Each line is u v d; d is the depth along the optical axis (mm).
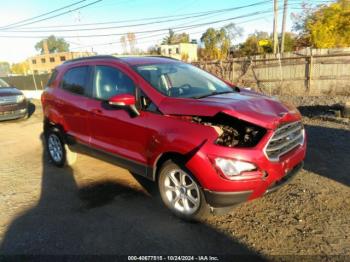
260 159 3150
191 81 4422
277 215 3662
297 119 3676
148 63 4516
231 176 3131
